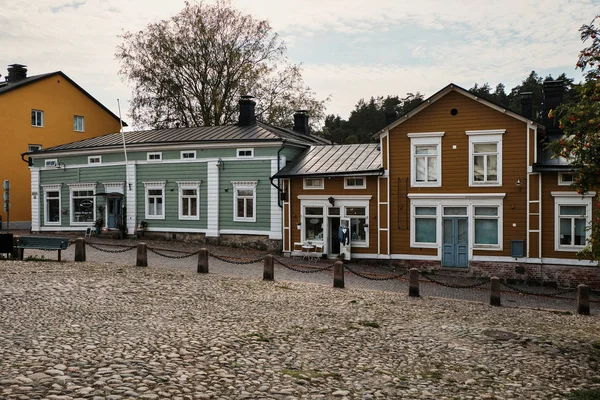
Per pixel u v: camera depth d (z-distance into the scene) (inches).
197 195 1282.0
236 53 1770.4
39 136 1771.7
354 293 736.3
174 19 1763.0
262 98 1836.9
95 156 1406.3
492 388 368.5
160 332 435.2
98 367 326.6
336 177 1112.2
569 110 476.1
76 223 1430.9
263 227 1213.1
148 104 1786.4
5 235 849.5
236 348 405.4
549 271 952.3
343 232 1091.3
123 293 602.2
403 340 482.6
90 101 1953.7
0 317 446.0
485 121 997.8
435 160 1042.1
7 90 1663.4
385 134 1069.8
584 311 698.8
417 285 746.2
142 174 1344.7
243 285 729.6
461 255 1021.2
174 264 944.3
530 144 965.2
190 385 309.3
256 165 1219.2
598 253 485.4
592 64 471.5
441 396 341.7
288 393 315.3
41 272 707.4
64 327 427.2
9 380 286.7
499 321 606.5
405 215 1059.3
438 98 1027.3
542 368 426.0
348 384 347.9
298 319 537.6
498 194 986.7
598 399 357.7
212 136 1306.6
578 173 486.0
